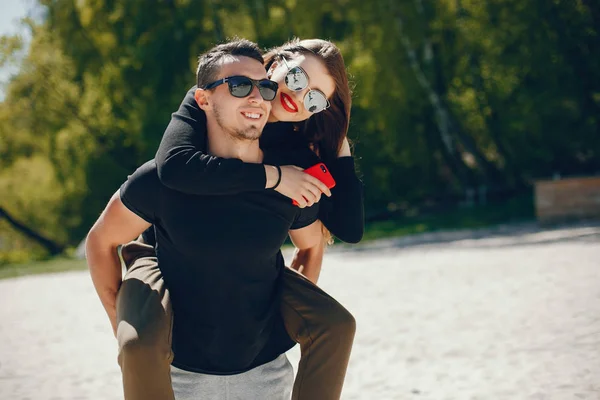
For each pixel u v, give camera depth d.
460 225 20.88
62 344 7.45
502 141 26.09
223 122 2.79
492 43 23.81
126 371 2.62
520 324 6.63
